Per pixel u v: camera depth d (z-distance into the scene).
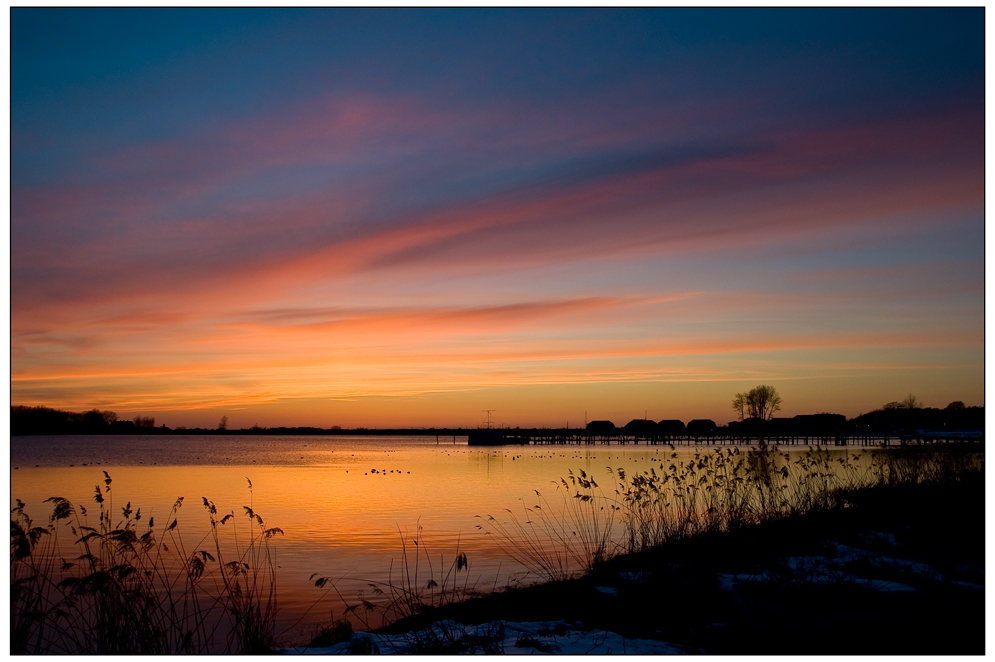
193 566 8.76
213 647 8.80
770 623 7.18
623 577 10.92
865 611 6.95
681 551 11.96
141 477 46.78
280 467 62.84
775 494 15.38
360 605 11.59
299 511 26.30
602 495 28.42
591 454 87.69
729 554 11.53
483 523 21.72
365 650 7.63
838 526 13.32
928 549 11.07
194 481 42.94
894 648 6.64
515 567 14.07
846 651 6.71
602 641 7.75
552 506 24.97
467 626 8.97
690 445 117.75
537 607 10.04
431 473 52.69
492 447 142.50
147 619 8.16
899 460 19.02
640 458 68.50
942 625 6.84
